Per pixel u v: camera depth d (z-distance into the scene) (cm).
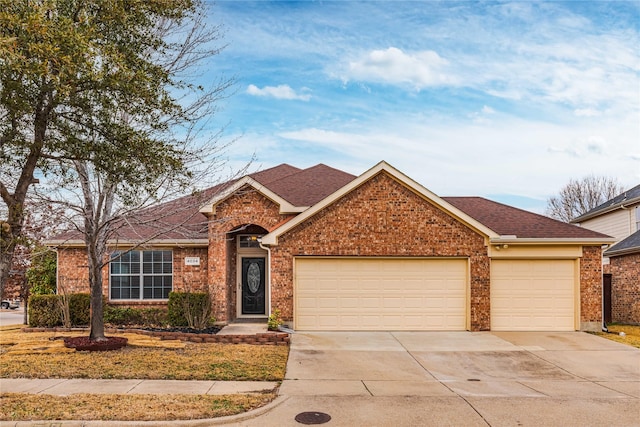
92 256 1354
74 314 1794
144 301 1864
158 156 998
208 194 1633
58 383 1027
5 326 1942
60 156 950
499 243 1705
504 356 1378
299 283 1700
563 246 1734
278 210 1834
